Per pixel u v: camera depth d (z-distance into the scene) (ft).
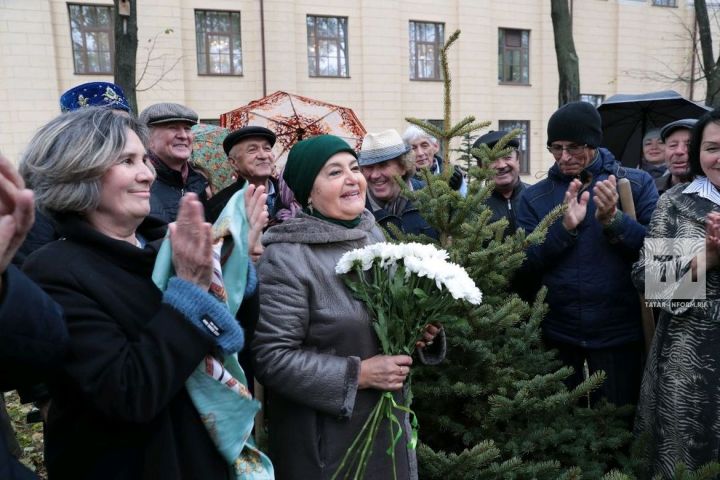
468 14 48.49
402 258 5.38
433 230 9.34
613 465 7.45
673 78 55.06
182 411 4.06
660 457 6.89
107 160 3.97
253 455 4.40
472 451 5.92
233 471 4.28
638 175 8.75
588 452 7.08
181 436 4.04
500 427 6.98
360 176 5.94
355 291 5.44
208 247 3.93
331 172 5.78
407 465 5.77
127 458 3.90
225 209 4.58
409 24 47.44
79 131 3.98
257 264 5.73
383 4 45.52
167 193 10.12
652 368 7.23
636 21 53.93
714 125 6.56
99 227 4.21
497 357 6.82
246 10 42.39
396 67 46.60
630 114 14.03
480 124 7.13
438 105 48.80
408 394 5.97
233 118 16.84
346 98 45.88
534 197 8.86
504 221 7.08
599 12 52.85
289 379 5.21
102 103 8.20
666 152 11.25
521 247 6.92
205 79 42.09
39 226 6.59
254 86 43.29
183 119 10.11
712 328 6.50
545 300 8.42
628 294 7.99
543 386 6.51
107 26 39.68
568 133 8.13
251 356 5.46
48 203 4.00
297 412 5.45
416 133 13.93
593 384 6.58
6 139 36.86
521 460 6.37
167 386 3.70
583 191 8.39
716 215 6.06
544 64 52.01
